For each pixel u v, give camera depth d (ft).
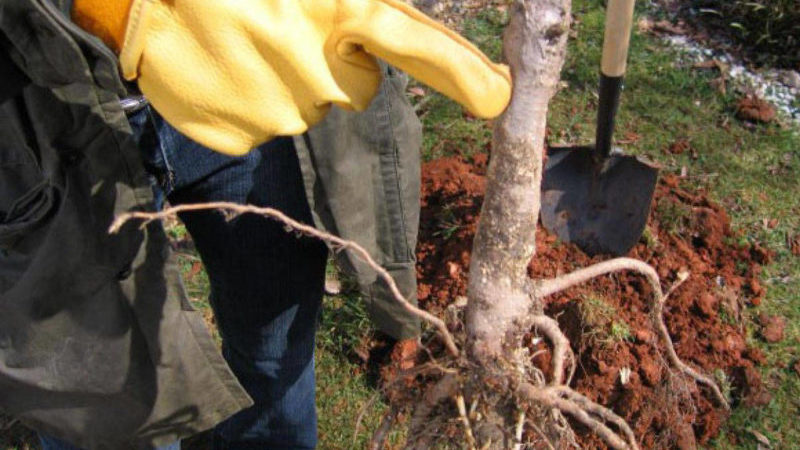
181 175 5.43
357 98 4.20
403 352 8.55
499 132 4.73
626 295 8.58
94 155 4.56
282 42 3.99
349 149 5.59
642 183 8.87
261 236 5.71
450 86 4.04
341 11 4.02
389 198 6.02
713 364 8.30
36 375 5.49
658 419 7.88
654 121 10.87
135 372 5.49
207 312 9.21
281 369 6.51
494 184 4.91
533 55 4.40
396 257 6.32
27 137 4.60
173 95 4.08
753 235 9.53
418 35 3.95
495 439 5.64
